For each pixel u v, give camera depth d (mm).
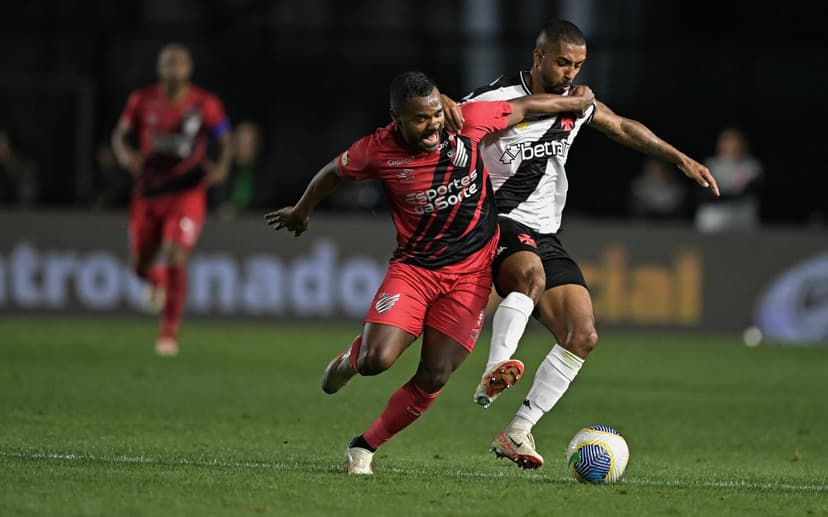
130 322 62531
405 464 27172
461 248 24594
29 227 62531
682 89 76125
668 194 72125
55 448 27328
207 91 77688
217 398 38281
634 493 23344
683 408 39938
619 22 79500
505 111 25531
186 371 45000
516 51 75875
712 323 63469
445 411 37719
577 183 75750
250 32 77750
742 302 63562
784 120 76312
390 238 62906
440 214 24391
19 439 28500
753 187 68312
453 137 24344
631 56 75812
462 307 24594
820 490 24891
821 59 76000
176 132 48438
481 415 37062
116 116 76125
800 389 45875
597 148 75500
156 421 32875
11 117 74312
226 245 62969
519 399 41500
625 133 28031
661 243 63250
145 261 50500
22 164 71250
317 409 36688
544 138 27141
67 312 62781
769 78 76125
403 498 22125
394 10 81438
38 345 51688
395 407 24578
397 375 47281
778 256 63469
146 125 48625
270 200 75875
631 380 47250
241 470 24656
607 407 39750
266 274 62938
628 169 75438
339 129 77812
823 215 76125
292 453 28203
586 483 24438
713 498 23141
